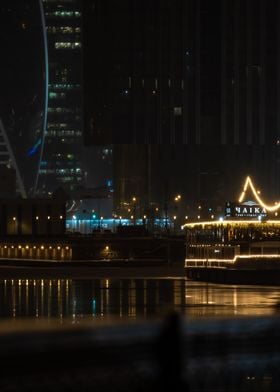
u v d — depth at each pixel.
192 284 165.88
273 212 159.12
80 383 33.25
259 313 110.56
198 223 172.50
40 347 32.31
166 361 33.00
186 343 36.53
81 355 32.97
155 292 151.25
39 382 32.34
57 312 120.00
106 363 33.25
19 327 33.53
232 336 37.53
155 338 33.41
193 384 37.66
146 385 33.44
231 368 37.75
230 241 158.00
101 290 159.62
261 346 38.00
